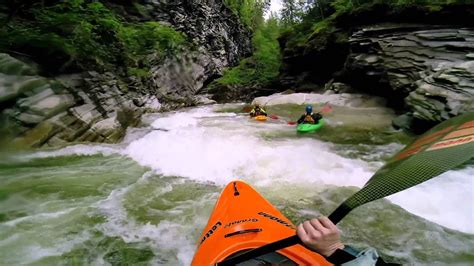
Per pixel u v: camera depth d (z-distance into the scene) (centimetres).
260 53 2231
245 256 122
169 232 304
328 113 991
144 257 266
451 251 264
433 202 345
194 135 683
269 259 168
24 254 264
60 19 794
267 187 400
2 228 302
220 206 260
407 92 882
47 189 395
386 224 305
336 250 99
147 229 309
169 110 1281
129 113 814
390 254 262
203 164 489
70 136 577
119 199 374
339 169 462
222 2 2286
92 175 448
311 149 570
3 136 506
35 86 578
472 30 921
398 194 363
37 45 673
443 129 108
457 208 332
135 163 505
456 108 598
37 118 548
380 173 97
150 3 1567
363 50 1188
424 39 968
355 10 1347
